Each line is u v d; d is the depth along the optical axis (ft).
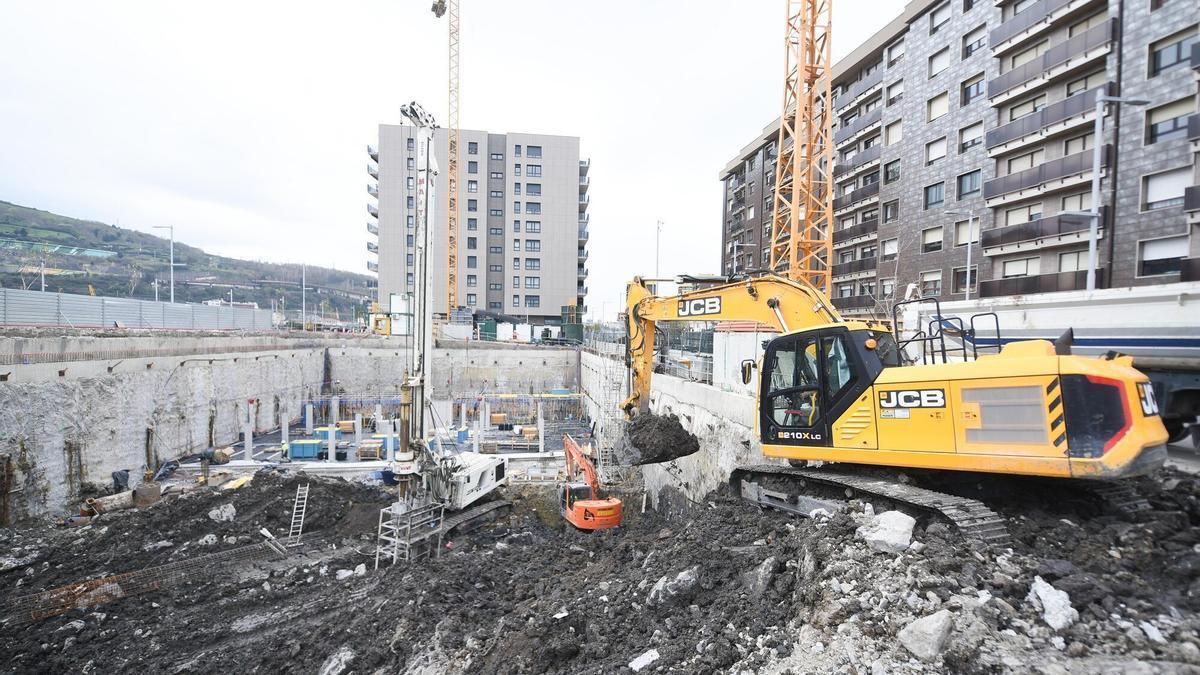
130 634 34.40
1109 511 18.99
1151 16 65.31
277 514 53.98
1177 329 28.35
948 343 41.22
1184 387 28.27
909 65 104.78
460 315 180.96
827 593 16.69
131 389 71.67
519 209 215.31
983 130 89.10
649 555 27.61
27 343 56.18
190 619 36.27
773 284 32.30
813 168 84.28
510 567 39.52
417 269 52.37
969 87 92.68
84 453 62.69
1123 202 67.77
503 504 61.46
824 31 79.92
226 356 96.78
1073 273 73.56
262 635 33.86
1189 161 61.87
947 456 20.01
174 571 42.70
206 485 65.92
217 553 46.29
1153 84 65.21
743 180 189.26
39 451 56.34
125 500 59.06
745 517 26.84
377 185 212.02
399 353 147.95
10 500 52.70
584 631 21.91
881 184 112.68
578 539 47.88
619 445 40.40
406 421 49.67
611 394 79.92
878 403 22.59
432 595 32.55
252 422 95.71
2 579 41.04
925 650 13.64
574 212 217.36
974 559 16.43
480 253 212.02
